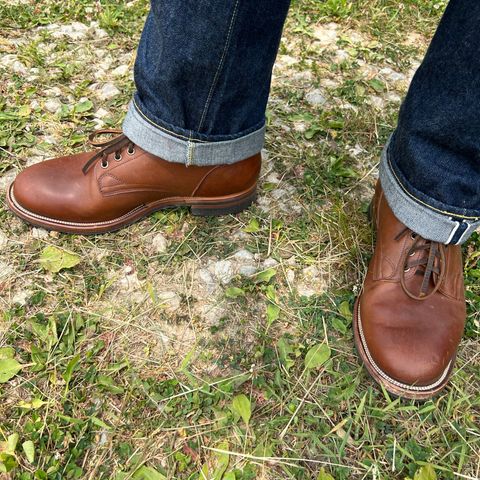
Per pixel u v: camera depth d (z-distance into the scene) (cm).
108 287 120
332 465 97
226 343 113
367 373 109
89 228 127
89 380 104
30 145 149
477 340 117
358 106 177
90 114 162
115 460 95
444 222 102
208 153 116
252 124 117
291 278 126
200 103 104
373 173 154
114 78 178
